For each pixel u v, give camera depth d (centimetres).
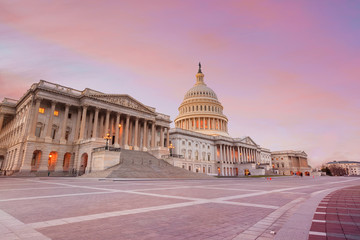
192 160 9550
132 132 7031
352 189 2238
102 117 6162
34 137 4900
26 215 873
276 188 2267
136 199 1303
